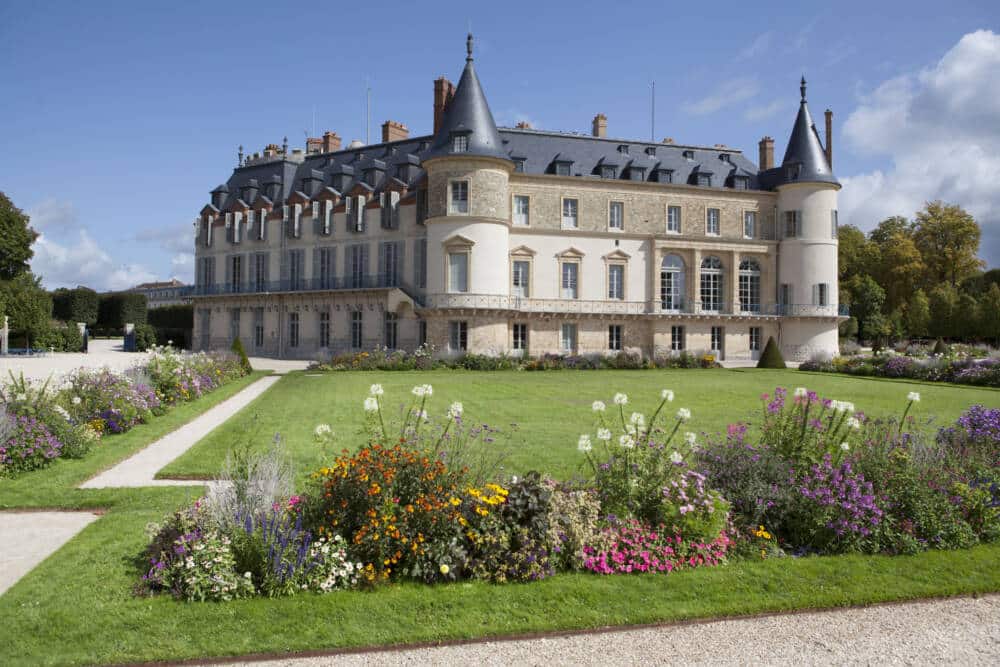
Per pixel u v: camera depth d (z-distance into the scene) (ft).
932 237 241.14
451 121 141.28
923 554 27.27
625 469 27.32
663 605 22.48
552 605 22.26
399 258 157.07
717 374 119.34
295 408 66.03
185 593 22.07
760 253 163.43
